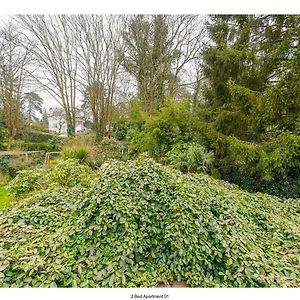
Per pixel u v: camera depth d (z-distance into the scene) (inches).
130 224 107.9
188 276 99.6
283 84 189.3
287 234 127.3
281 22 230.8
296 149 183.5
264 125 209.2
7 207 150.6
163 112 282.2
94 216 112.7
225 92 262.7
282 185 219.5
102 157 320.8
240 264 99.7
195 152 241.6
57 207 139.1
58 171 186.9
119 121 415.5
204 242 106.0
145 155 156.5
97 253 103.3
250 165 210.8
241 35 241.8
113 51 468.8
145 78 456.1
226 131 241.4
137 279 96.7
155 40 447.5
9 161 319.6
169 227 108.6
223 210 124.5
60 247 106.9
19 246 106.1
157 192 125.3
